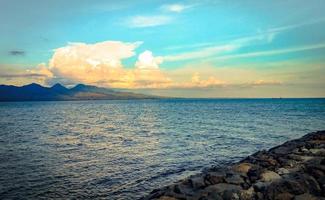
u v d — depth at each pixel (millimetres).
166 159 26453
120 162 25422
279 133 44438
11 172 22000
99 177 20578
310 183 10219
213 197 10289
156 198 11320
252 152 29719
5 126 59906
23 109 156000
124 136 44312
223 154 28734
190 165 23922
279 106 159500
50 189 17969
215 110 125312
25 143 36719
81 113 120562
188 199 10750
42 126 61219
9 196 16766
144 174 21203
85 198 16391
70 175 21172
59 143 37062
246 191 10492
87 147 33906
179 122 68125
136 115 103312
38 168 23328
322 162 13055
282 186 9992
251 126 55188
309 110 111250
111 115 105812
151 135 44938
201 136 42125
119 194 16953
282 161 15227
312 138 23844
